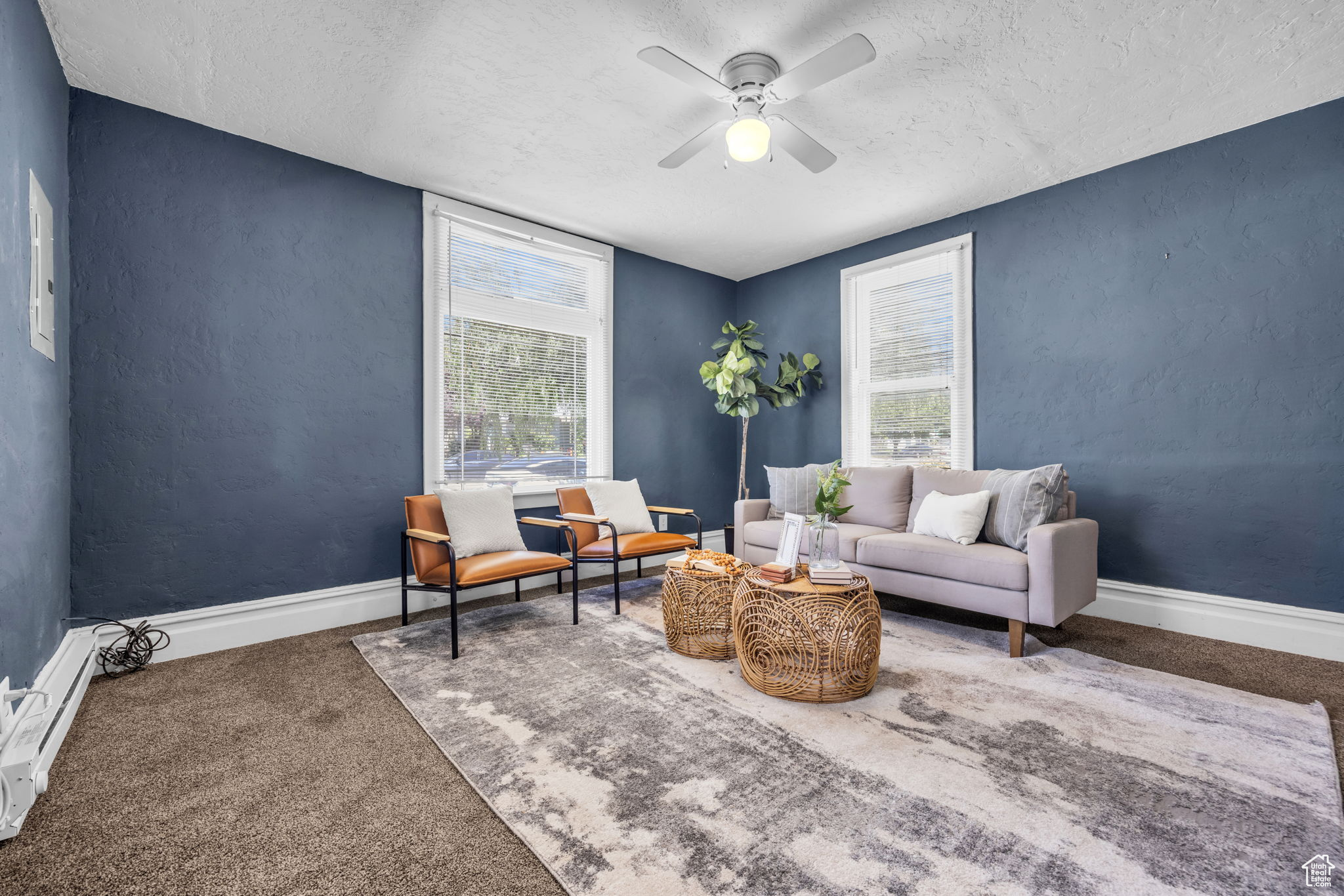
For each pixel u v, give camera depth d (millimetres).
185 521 2680
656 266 4781
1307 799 1494
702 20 2119
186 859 1304
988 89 2531
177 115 2672
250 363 2865
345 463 3166
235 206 2832
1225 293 2889
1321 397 2648
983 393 3768
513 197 3588
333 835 1387
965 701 2098
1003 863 1257
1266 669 2438
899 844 1320
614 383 4488
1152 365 3104
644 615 3260
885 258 4281
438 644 2758
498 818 1448
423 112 2676
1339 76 2430
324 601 3068
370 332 3266
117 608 2510
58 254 2250
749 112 2400
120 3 1987
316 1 1993
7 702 1520
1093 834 1354
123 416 2529
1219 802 1482
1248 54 2293
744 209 3789
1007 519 2869
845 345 4539
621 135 2896
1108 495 3250
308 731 1912
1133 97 2592
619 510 3846
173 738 1870
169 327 2645
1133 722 1932
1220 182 2900
